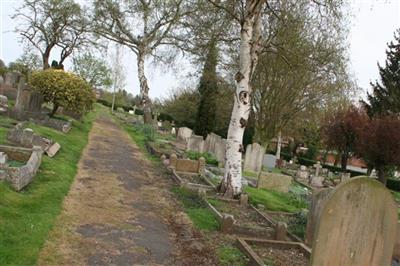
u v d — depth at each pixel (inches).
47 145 558.9
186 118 1871.3
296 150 2262.6
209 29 644.1
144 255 287.3
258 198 567.2
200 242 332.2
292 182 971.9
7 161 406.9
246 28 503.8
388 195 199.8
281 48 598.2
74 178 475.2
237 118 506.0
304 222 441.7
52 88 888.3
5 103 816.9
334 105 1274.6
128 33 1339.8
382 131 1168.2
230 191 499.8
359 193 196.9
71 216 338.0
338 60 762.2
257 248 331.6
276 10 621.6
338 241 196.9
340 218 196.1
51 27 1674.5
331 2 518.0
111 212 374.6
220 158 859.4
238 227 370.6
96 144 806.5
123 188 477.7
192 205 446.0
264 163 1242.6
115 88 2586.1
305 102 1253.7
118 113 2332.7
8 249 243.0
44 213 320.8
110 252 281.1
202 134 1440.7
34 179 406.9
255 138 1326.3
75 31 1665.8
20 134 512.7
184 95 1908.2
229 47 925.2
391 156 1159.0
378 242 201.0
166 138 1243.8
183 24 1104.8
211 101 1439.5
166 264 278.7
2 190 332.8
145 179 554.3
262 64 1138.0
